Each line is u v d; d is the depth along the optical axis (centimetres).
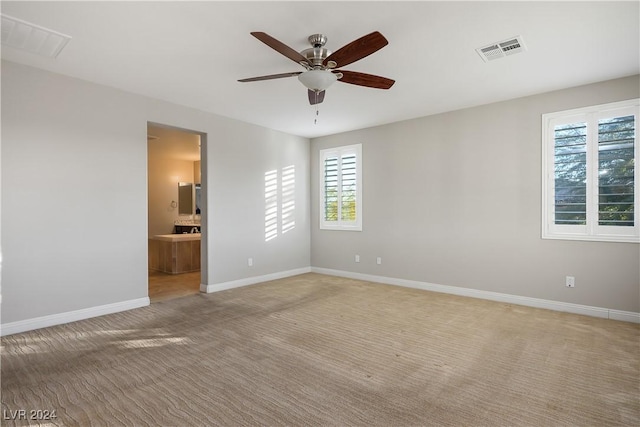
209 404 204
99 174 372
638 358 264
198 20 245
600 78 355
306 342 299
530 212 409
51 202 339
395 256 530
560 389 220
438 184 483
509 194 423
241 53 298
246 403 205
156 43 279
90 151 365
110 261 381
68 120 349
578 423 186
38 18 242
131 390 219
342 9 231
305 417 191
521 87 381
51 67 328
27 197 324
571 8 231
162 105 424
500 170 430
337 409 199
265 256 560
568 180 386
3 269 312
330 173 616
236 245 515
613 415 192
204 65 322
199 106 449
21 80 320
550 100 394
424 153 496
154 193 838
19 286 320
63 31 260
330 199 617
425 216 497
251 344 295
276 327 337
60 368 249
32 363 257
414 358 267
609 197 362
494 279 437
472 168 452
